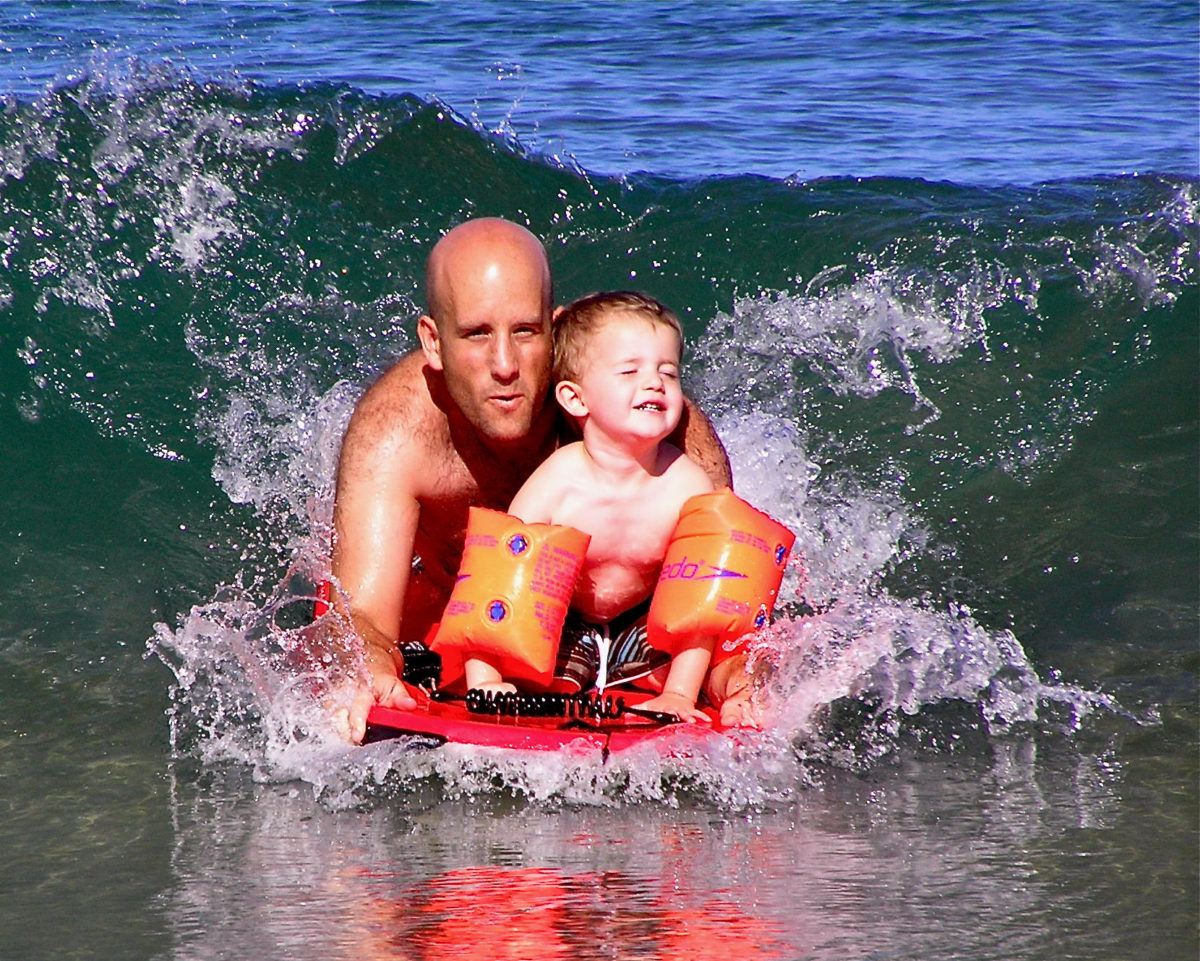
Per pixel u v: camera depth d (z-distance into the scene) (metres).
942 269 30.23
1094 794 16.34
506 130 34.94
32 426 25.77
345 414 26.28
